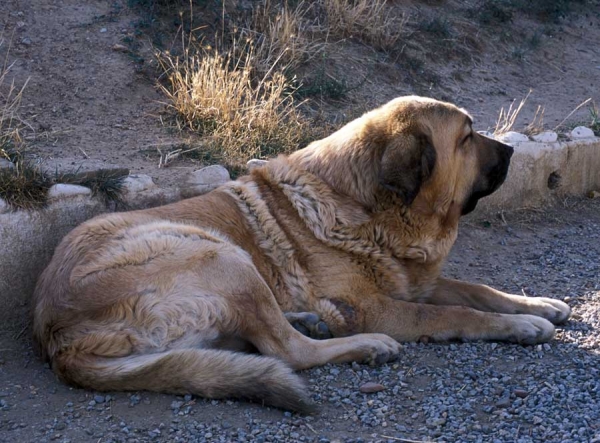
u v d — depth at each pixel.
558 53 11.34
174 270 4.14
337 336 4.70
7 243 4.83
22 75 7.18
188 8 8.64
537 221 7.33
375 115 4.84
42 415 3.80
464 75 10.03
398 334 4.69
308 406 3.79
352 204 4.73
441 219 4.93
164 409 3.83
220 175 5.91
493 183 5.17
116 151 6.30
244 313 4.21
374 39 9.70
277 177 4.93
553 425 3.63
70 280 4.13
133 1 8.41
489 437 3.55
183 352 3.89
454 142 4.84
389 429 3.69
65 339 4.06
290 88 8.22
